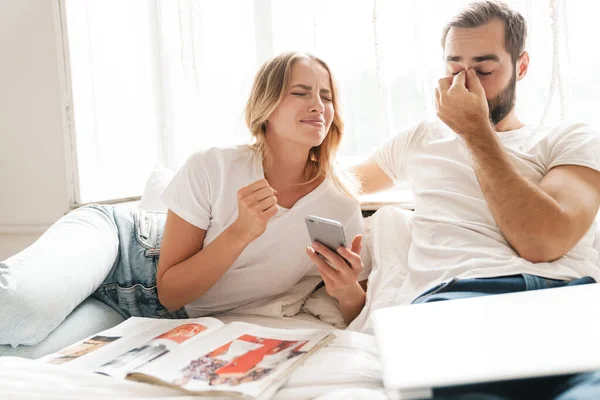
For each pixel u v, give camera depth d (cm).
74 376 82
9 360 87
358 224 136
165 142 186
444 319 84
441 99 121
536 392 67
